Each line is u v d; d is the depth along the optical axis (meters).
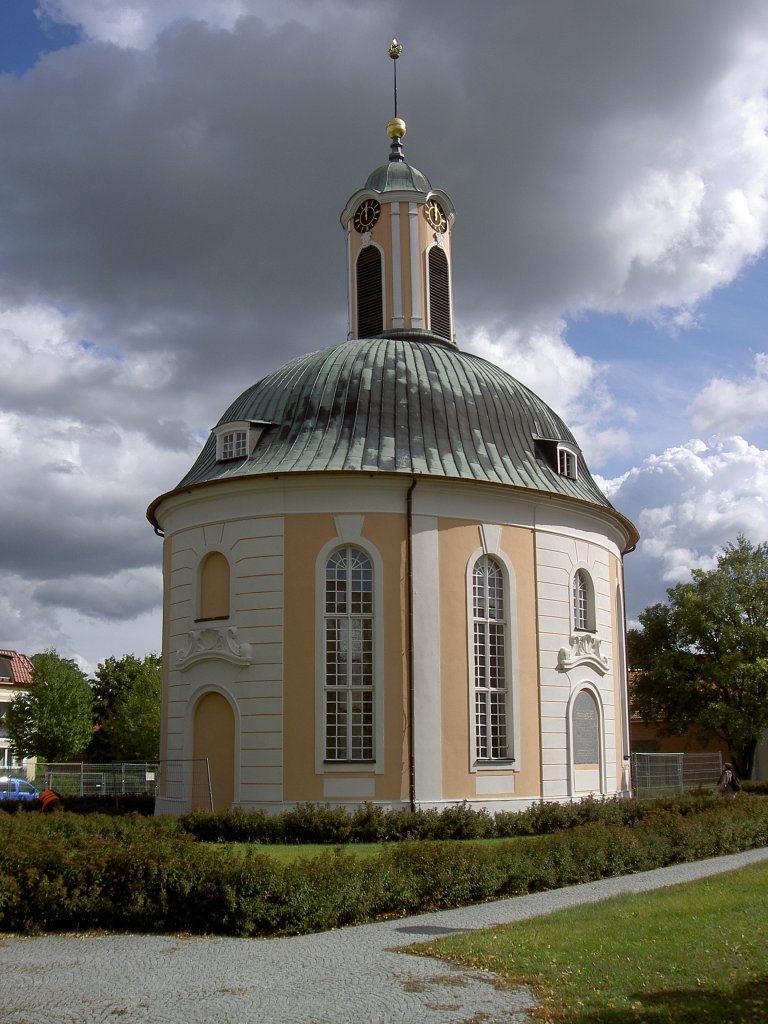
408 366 38.22
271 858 18.19
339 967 14.41
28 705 74.88
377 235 44.59
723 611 61.91
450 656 34.47
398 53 47.72
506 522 36.59
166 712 37.16
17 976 14.29
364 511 34.53
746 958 13.89
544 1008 12.11
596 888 21.73
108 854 18.20
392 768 33.03
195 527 36.50
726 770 40.00
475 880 20.05
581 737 37.94
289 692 33.41
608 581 41.09
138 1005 12.69
